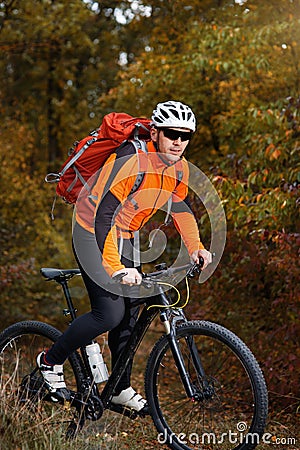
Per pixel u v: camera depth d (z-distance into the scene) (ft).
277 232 21.30
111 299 15.24
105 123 15.10
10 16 51.34
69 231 55.06
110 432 17.94
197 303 27.96
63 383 16.51
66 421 16.51
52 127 74.49
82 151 15.37
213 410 16.65
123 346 16.24
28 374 17.17
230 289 26.32
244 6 35.96
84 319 15.47
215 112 37.35
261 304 25.75
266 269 24.07
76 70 68.59
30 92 73.20
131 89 39.58
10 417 15.10
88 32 62.59
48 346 17.35
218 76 36.68
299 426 19.76
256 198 23.43
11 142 58.54
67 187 15.80
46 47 58.39
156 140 14.98
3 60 64.90
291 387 21.62
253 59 32.48
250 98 33.83
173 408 19.93
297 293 21.21
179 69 37.22
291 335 21.94
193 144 38.68
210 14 37.88
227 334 14.48
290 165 24.13
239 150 30.76
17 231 44.14
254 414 14.05
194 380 15.20
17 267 36.17
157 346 15.49
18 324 17.85
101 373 16.38
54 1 52.34
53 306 39.58
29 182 50.34
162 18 43.11
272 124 25.16
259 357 24.38
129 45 67.87
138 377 29.71
